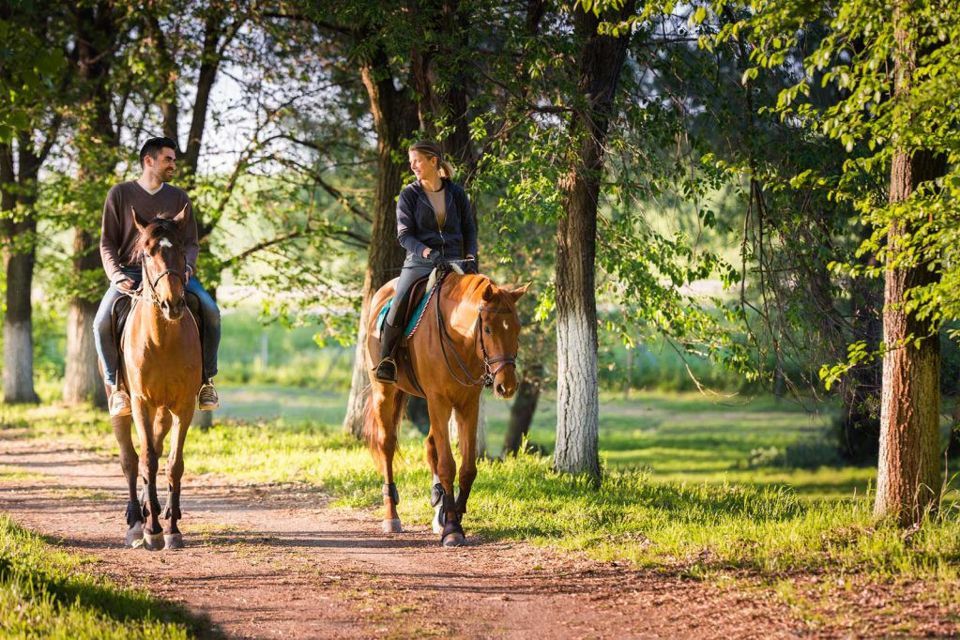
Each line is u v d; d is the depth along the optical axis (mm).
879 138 9141
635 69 15484
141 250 9688
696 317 15453
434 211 10516
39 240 25172
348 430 20203
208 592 8328
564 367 14125
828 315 14125
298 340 59344
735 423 40375
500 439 35469
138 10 20875
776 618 7379
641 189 13789
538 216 12984
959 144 8555
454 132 15484
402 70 18234
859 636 6844
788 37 9375
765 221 14555
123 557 9633
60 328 37031
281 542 10539
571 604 8086
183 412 9883
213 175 21938
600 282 16797
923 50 8992
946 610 7289
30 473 16156
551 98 13766
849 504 11406
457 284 9992
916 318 8945
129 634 6789
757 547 9445
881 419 9859
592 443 14117
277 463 16719
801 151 13641
